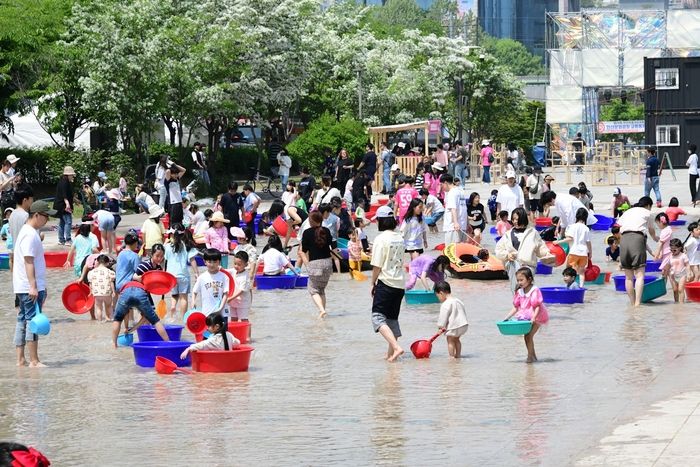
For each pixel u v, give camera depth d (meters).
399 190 35.38
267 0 56.34
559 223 27.20
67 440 11.13
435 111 80.50
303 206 35.03
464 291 23.17
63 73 49.22
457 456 9.94
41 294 15.66
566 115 83.19
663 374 13.88
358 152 64.06
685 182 58.44
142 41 48.72
